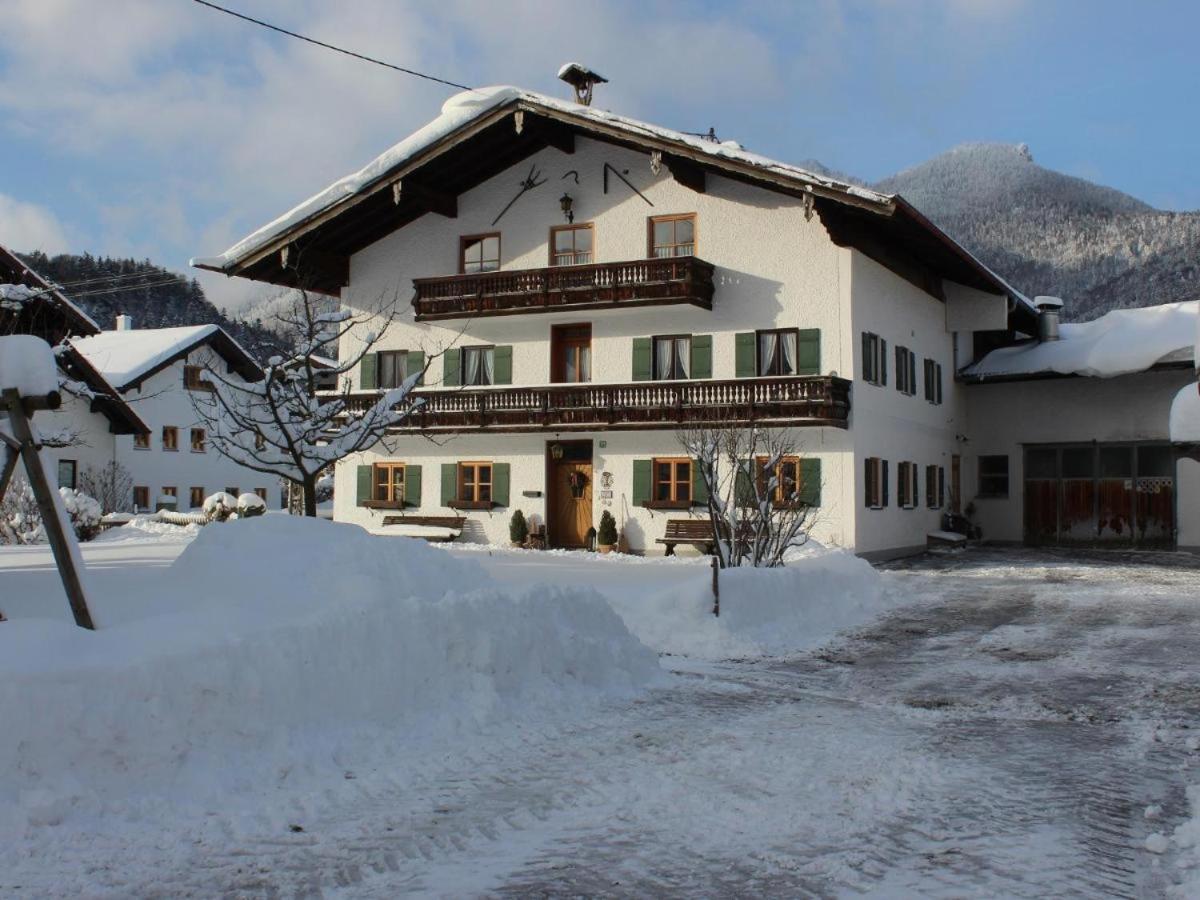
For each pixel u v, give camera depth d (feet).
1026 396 108.68
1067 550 101.24
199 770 20.67
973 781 22.45
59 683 19.38
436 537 95.40
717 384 85.20
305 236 96.07
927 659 40.11
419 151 90.48
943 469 105.19
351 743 23.44
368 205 96.17
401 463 99.96
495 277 93.45
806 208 80.33
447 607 27.94
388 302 101.19
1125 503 103.60
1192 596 60.03
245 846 17.99
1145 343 100.37
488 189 97.30
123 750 19.80
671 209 90.48
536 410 91.20
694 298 86.12
